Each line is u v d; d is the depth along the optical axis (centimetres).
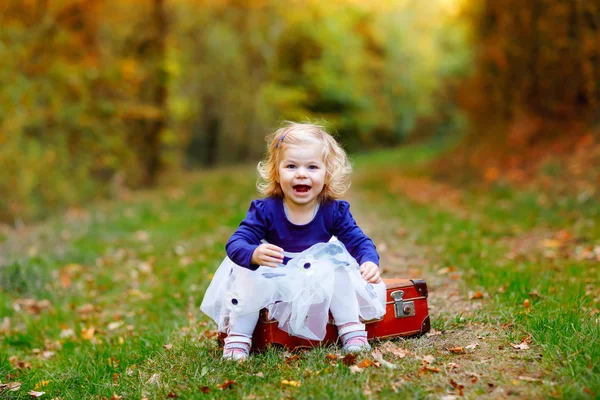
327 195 308
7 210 993
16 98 1019
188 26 1777
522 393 236
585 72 910
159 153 1520
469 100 1337
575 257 520
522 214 751
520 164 1019
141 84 1436
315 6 2391
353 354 282
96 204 1127
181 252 680
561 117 1034
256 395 252
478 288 426
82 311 497
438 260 536
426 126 3244
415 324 317
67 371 340
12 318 484
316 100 2758
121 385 292
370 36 2966
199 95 2094
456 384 246
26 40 1059
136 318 459
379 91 3080
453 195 1010
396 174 1520
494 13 1145
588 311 338
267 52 2116
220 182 1449
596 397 223
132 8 1364
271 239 304
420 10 3167
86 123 1213
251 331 297
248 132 2327
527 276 434
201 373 284
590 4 863
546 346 279
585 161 856
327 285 284
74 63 1175
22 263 580
